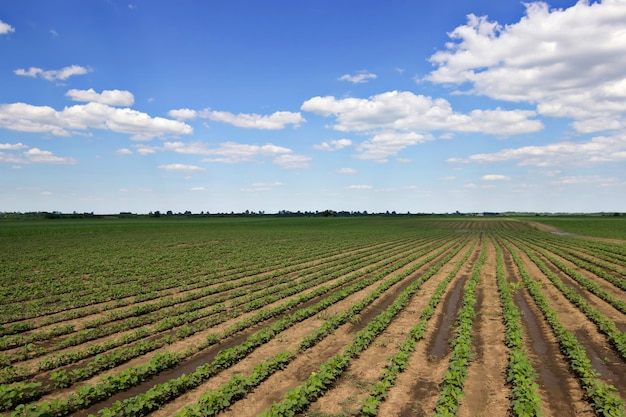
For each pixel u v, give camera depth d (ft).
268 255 150.61
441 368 43.65
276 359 43.19
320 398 36.73
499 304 72.33
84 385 39.63
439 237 253.24
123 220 461.37
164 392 35.81
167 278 103.91
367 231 311.06
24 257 139.33
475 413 34.12
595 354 47.96
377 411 34.42
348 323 61.52
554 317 58.59
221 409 34.71
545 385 39.68
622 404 32.78
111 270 114.21
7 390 34.32
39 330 59.93
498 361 45.57
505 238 246.27
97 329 56.70
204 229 307.58
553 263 123.24
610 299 72.33
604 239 239.91
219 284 98.43
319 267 120.78
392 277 100.89
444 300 76.28
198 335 56.13
